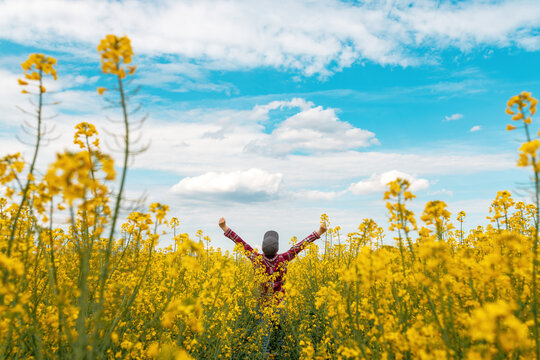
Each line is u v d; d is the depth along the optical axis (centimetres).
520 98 228
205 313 368
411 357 261
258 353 436
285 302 458
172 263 345
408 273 316
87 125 311
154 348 283
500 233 327
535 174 211
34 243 305
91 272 327
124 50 203
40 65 232
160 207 295
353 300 312
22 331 248
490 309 176
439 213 276
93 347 216
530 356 200
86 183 175
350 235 539
